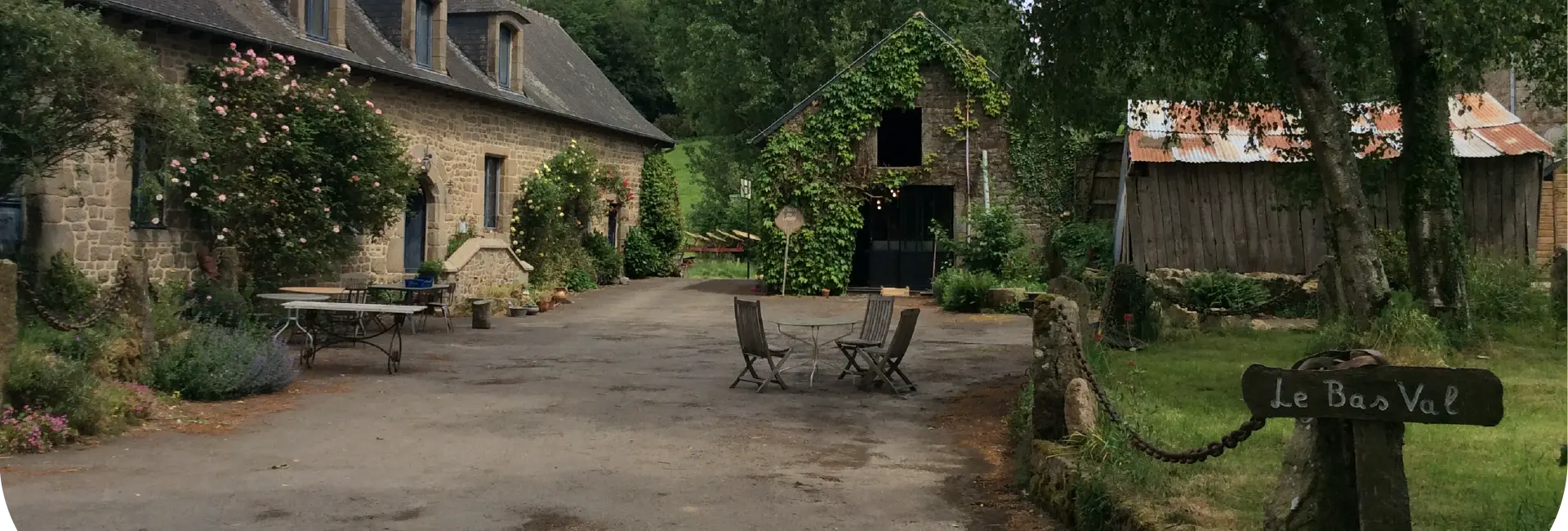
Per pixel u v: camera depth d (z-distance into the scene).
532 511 5.18
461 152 18.34
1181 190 15.04
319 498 5.33
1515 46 9.84
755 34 34.56
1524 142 13.65
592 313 17.36
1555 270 11.64
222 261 12.05
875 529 5.03
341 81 13.84
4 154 8.97
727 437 7.20
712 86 33.78
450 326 14.63
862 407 8.59
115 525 4.76
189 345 8.60
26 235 10.93
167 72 12.34
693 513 5.22
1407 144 10.51
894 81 20.48
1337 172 9.19
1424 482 5.03
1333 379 3.19
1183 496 4.73
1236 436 3.96
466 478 5.84
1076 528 4.93
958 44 20.42
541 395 8.93
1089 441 5.46
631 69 50.66
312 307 10.30
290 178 13.20
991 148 20.41
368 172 13.90
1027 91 9.88
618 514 5.16
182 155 12.20
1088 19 9.04
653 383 9.71
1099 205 20.00
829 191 20.75
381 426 7.41
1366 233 9.24
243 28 13.16
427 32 17.77
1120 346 11.15
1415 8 8.79
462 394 8.91
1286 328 12.56
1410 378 3.05
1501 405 2.92
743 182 29.38
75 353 7.75
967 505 5.51
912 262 22.08
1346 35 10.23
